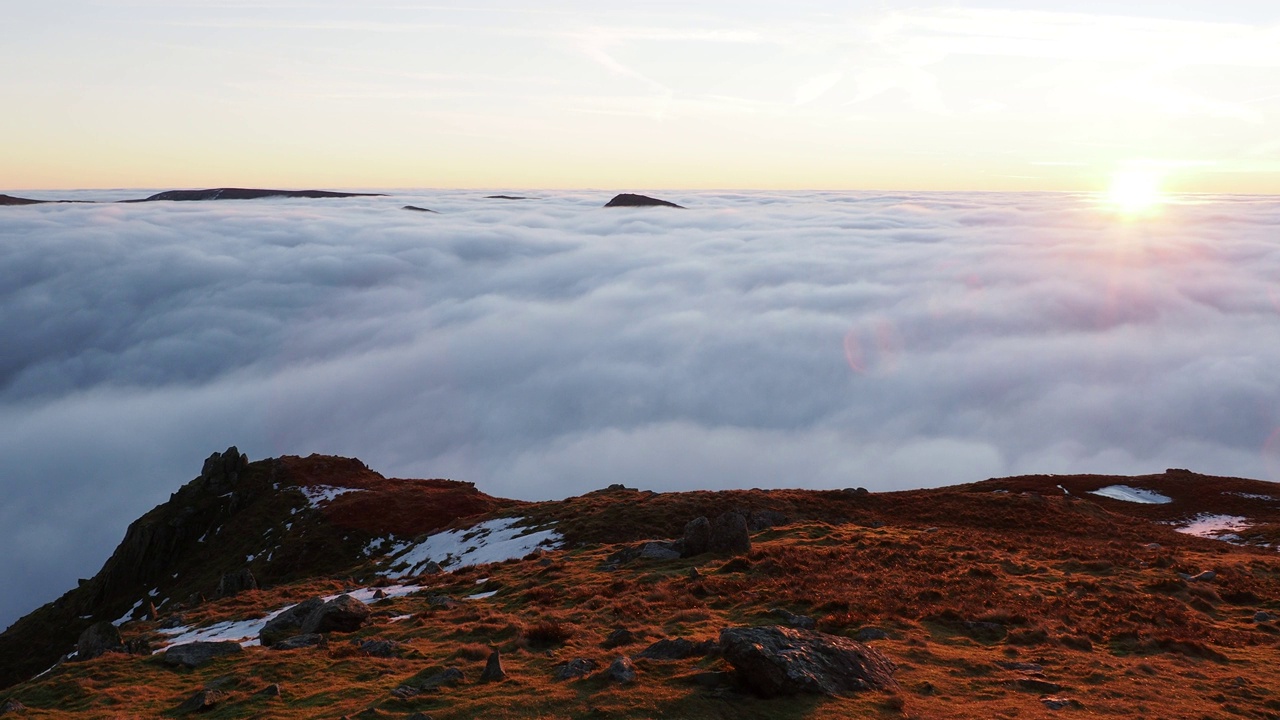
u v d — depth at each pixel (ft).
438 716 71.31
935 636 95.35
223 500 362.74
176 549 340.80
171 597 296.71
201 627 146.10
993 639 96.12
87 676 99.71
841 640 82.43
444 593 141.69
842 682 75.00
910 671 81.35
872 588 115.75
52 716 85.40
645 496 253.65
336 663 94.17
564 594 124.16
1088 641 94.22
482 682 80.84
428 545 246.27
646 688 74.59
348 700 79.71
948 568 130.11
